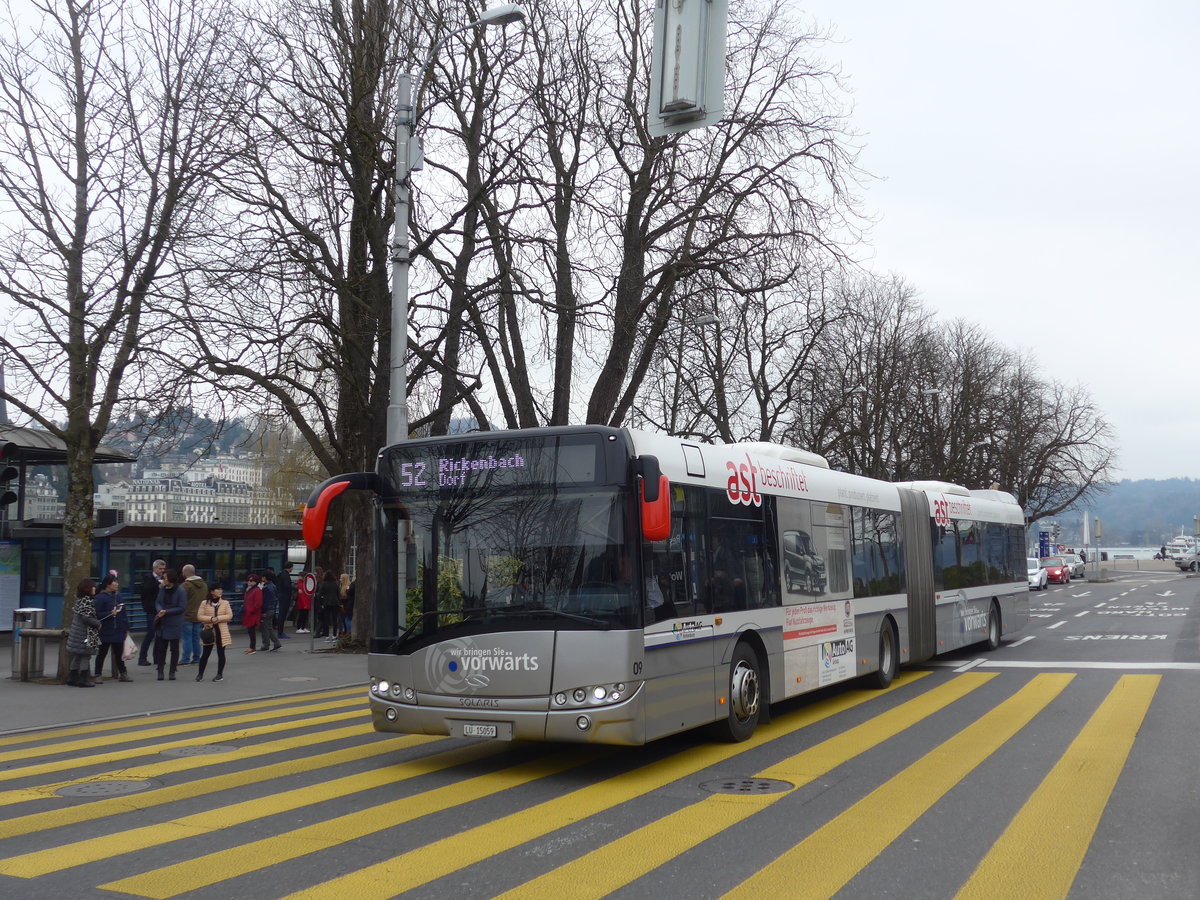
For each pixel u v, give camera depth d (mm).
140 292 16562
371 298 20688
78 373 16594
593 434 8945
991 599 20625
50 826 7285
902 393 48625
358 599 22500
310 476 41406
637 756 9867
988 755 9633
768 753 9922
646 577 8906
